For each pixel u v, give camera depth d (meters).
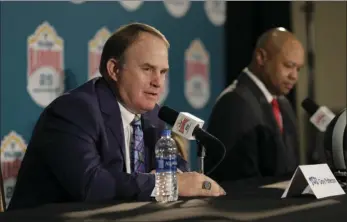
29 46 9.77
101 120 6.56
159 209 4.98
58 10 10.07
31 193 6.59
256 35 13.31
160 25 11.54
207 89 12.35
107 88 6.86
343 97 14.23
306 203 5.32
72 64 10.22
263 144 9.52
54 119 6.45
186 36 11.98
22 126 9.70
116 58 6.79
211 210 4.88
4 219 4.69
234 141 9.24
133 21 11.09
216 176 9.20
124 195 6.00
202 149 6.20
